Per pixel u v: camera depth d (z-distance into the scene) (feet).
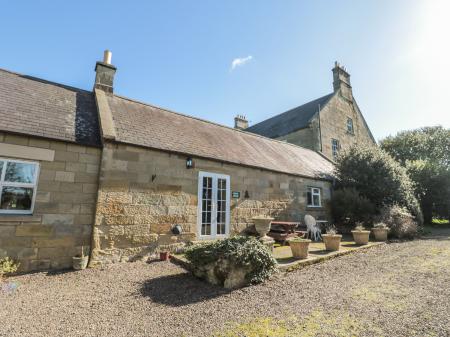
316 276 18.42
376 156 45.52
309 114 66.80
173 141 27.94
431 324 10.74
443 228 52.11
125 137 23.62
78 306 12.94
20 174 19.16
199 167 28.09
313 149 61.26
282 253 24.63
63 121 23.07
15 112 20.95
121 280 17.22
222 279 16.44
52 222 19.44
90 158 21.77
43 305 12.98
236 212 30.89
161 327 10.78
